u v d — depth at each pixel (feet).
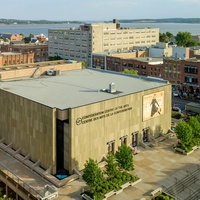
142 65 451.94
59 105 181.27
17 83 237.45
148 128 223.30
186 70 402.31
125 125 205.98
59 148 183.52
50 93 208.74
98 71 294.46
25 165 191.31
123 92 211.61
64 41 655.35
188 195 166.50
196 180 180.04
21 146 201.46
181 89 410.72
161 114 232.94
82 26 627.46
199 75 389.60
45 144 181.98
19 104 197.26
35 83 238.48
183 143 215.31
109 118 194.70
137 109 212.43
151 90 220.84
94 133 187.52
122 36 654.94
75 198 159.94
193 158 203.72
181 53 475.31
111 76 270.46
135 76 270.05
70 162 178.19
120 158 175.73
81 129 180.04
